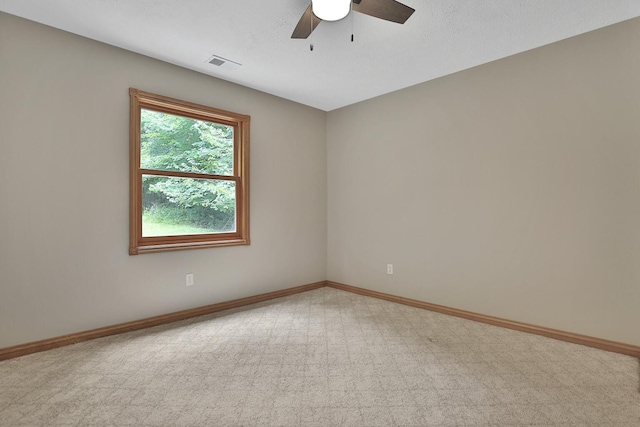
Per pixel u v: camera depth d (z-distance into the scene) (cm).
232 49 274
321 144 438
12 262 226
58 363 218
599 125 240
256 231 368
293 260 405
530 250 273
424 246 344
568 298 255
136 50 277
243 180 355
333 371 211
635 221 227
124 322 276
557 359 225
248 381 198
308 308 345
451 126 321
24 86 230
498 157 291
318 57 288
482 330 281
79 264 253
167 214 309
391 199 373
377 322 302
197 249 320
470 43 261
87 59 256
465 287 313
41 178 237
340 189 428
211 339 262
